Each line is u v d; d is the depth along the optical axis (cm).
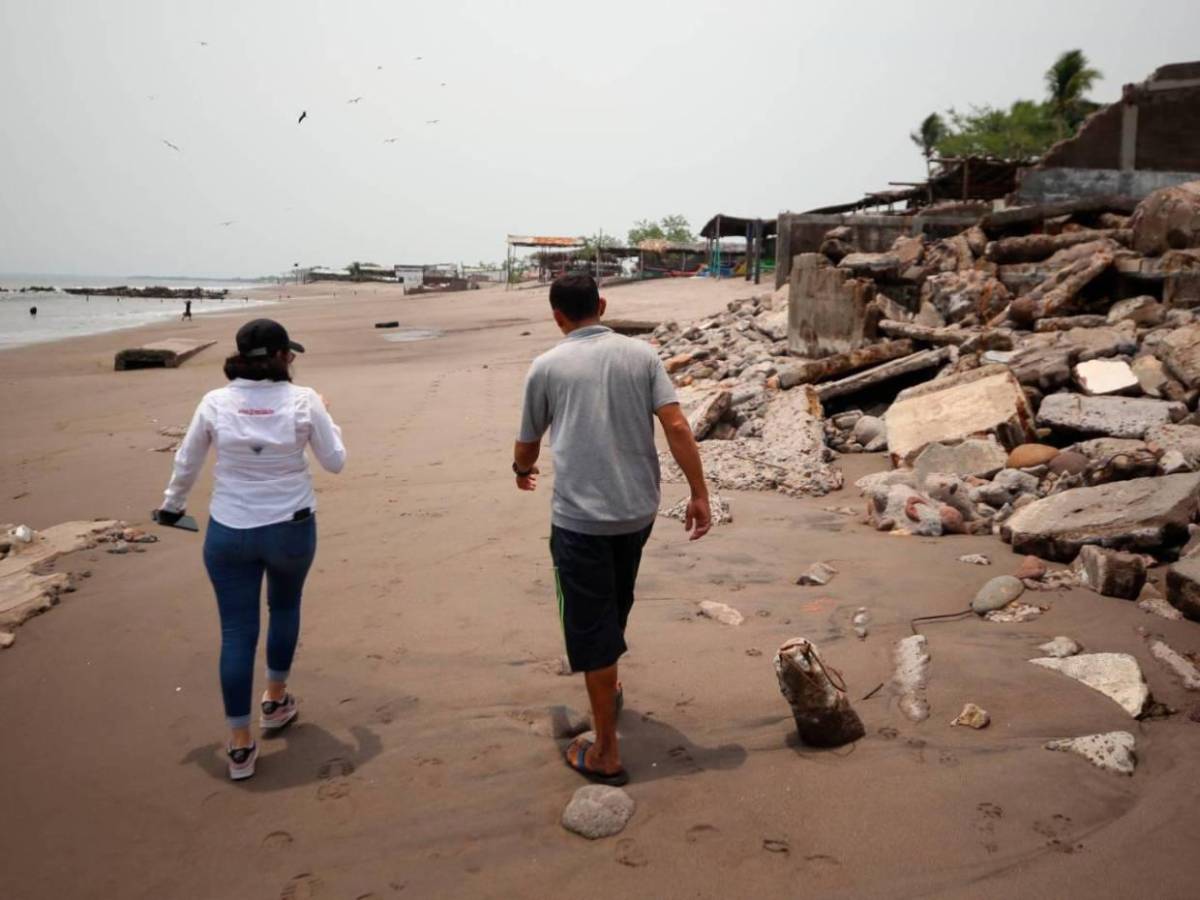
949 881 232
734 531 576
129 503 716
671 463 773
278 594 332
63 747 334
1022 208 1330
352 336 2428
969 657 363
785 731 318
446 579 501
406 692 366
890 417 802
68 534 605
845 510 629
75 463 878
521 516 630
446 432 972
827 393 925
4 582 505
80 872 259
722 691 351
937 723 315
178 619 459
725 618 422
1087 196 1619
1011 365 807
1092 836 248
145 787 304
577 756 299
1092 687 330
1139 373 752
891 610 425
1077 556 470
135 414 1207
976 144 4675
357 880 248
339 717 348
